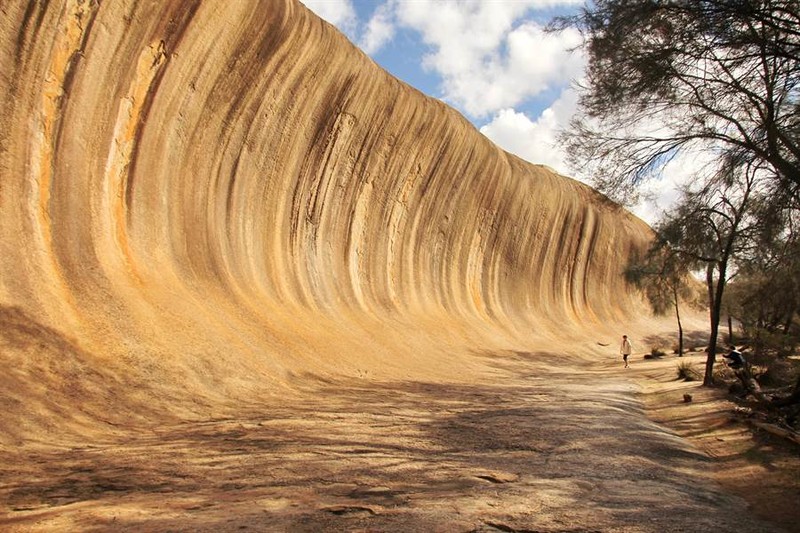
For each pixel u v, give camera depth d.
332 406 12.49
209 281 17.08
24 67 12.79
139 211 15.61
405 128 30.06
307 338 18.59
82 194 13.73
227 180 19.62
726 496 6.96
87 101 14.34
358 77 25.91
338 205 26.28
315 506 5.61
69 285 11.91
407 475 7.21
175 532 4.67
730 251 17.83
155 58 16.48
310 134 23.83
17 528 4.73
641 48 10.59
